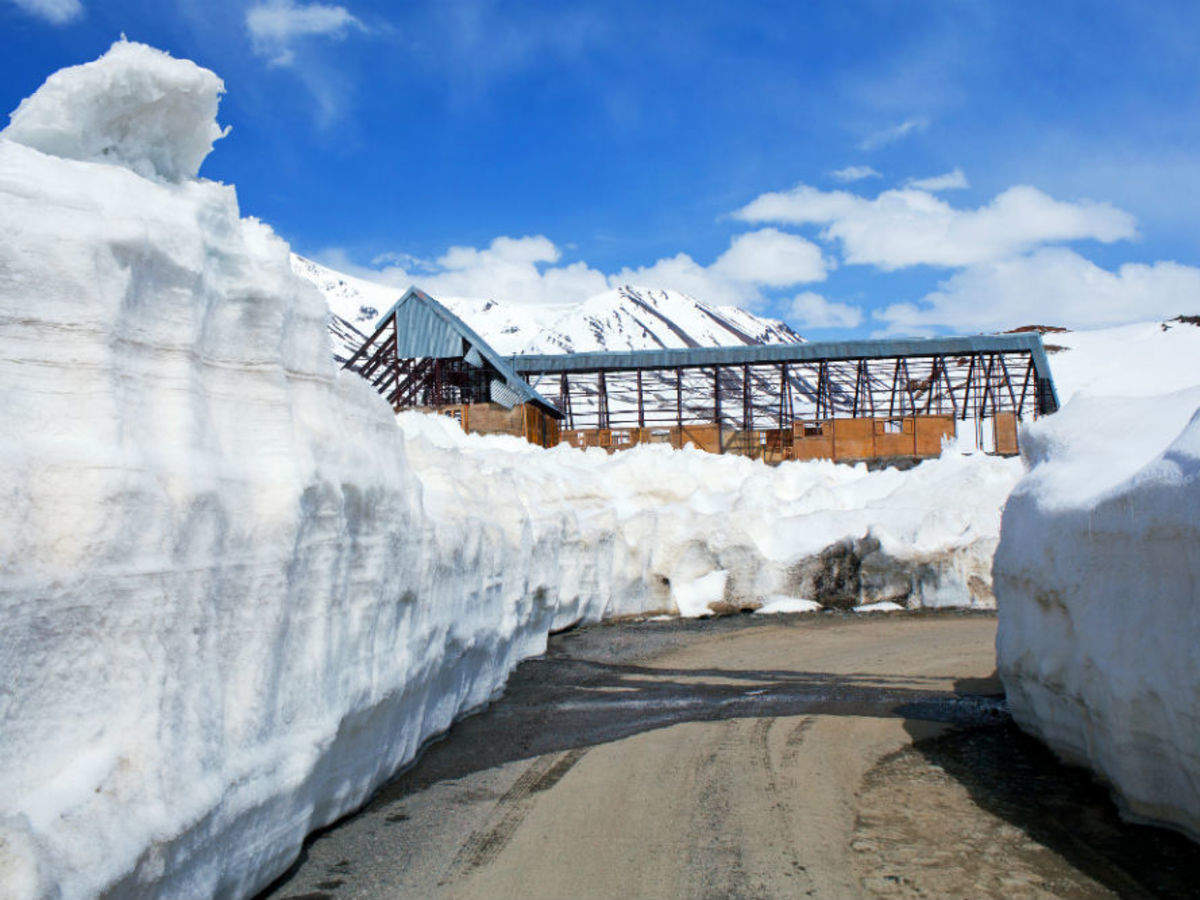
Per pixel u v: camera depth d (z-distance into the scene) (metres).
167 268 4.32
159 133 4.73
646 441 42.22
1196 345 100.88
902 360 49.19
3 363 3.58
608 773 7.61
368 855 5.75
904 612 19.05
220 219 4.86
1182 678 5.18
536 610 13.84
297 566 5.07
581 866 5.63
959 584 19.64
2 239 3.62
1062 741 7.55
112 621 3.68
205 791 4.03
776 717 9.69
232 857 4.48
